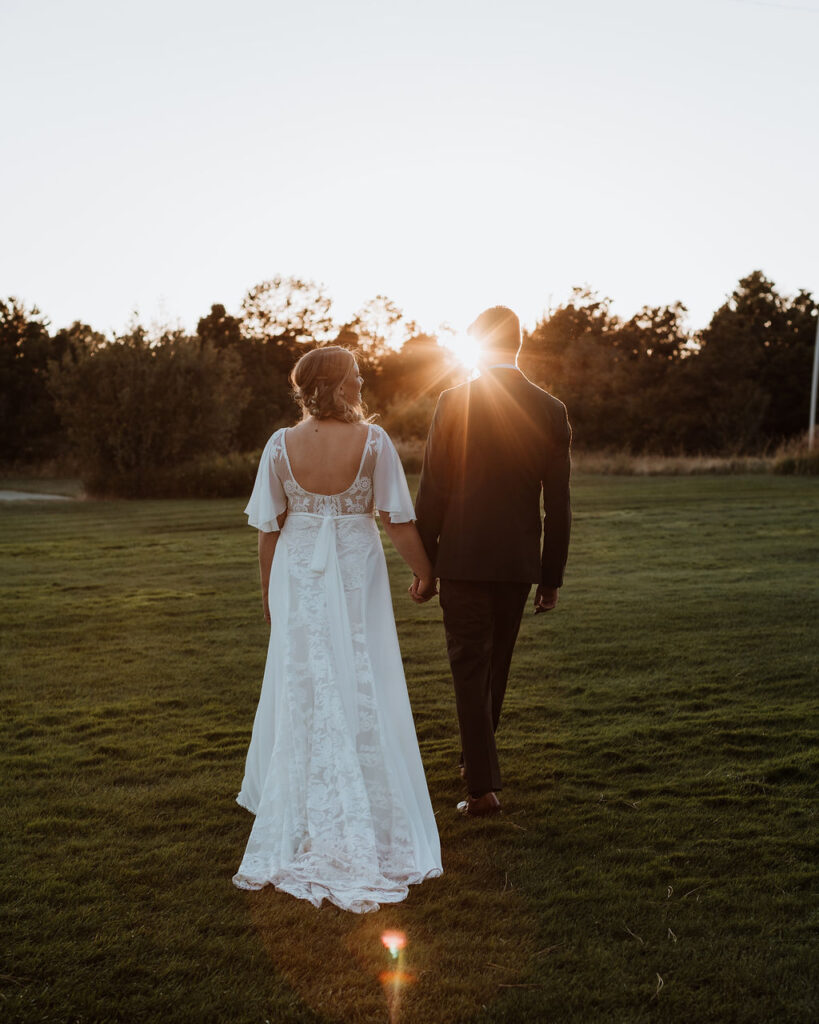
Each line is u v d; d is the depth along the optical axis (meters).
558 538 3.44
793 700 4.66
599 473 29.45
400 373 61.72
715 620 6.63
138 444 24.31
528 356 58.12
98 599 8.28
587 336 56.41
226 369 25.94
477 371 3.42
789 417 52.19
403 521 3.19
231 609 7.71
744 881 2.77
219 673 5.56
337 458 3.09
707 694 4.83
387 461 3.14
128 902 2.71
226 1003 2.20
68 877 2.86
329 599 3.04
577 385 51.75
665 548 10.73
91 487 24.14
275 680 3.11
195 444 25.20
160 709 4.79
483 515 3.31
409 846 2.91
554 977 2.29
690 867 2.88
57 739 4.30
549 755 3.97
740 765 3.77
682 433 46.72
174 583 9.20
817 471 25.61
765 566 9.20
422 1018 2.13
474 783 3.31
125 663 5.85
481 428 3.34
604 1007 2.16
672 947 2.42
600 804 3.42
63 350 50.94
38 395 49.03
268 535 3.18
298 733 2.97
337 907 2.68
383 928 2.55
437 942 2.47
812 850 2.98
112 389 24.44
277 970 2.34
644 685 5.04
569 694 4.91
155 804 3.47
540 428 3.35
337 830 2.84
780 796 3.44
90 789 3.63
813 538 11.30
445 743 4.19
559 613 7.04
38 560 11.06
